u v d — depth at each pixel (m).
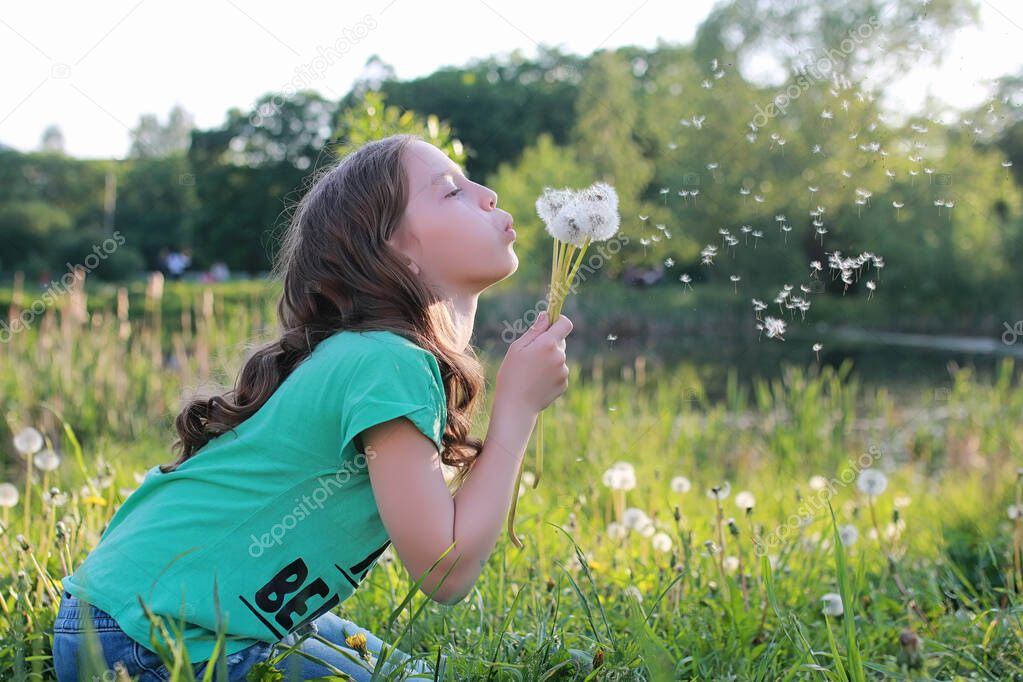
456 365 1.57
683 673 1.81
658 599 1.93
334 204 1.62
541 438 1.68
